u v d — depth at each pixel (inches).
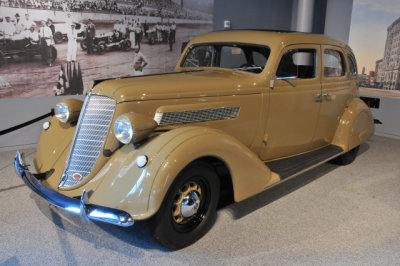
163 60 216.4
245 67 127.6
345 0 240.4
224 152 94.1
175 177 83.0
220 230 105.7
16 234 100.2
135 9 198.2
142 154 85.9
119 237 100.3
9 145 179.2
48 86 182.2
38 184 93.2
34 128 184.5
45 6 172.1
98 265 87.6
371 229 108.7
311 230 107.1
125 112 93.8
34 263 87.7
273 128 126.3
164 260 90.2
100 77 196.5
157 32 209.5
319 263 90.5
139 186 81.4
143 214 80.5
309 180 149.3
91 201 86.2
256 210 119.6
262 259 91.7
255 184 104.6
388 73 220.4
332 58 147.6
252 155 103.7
